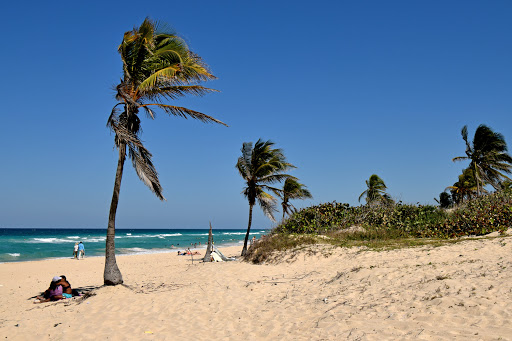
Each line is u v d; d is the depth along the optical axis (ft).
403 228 54.95
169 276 43.42
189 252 101.04
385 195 107.86
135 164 33.65
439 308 18.60
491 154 88.17
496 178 92.99
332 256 42.06
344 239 52.39
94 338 20.67
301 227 64.34
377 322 18.39
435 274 25.48
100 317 24.61
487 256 29.17
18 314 27.99
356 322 18.79
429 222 54.29
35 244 158.20
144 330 21.58
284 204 83.51
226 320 22.66
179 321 22.99
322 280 31.76
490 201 57.00
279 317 22.08
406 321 17.75
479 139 90.43
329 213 65.62
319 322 19.84
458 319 16.79
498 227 43.16
